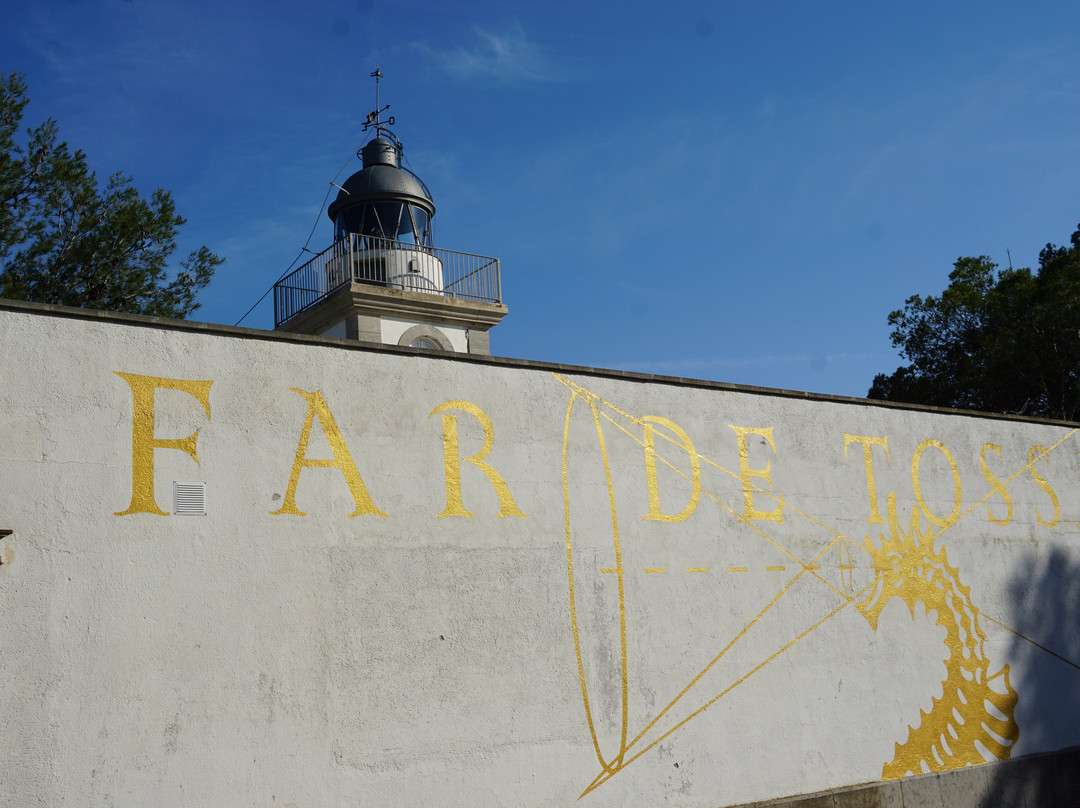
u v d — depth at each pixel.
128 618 6.21
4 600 5.86
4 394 6.10
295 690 6.68
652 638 8.48
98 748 5.97
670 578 8.73
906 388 29.27
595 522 8.41
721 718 8.70
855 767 9.45
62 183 16.92
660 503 8.86
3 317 6.21
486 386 8.10
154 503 6.46
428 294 19.11
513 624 7.75
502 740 7.48
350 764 6.79
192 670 6.35
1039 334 26.31
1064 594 11.82
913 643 10.25
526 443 8.20
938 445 11.15
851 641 9.78
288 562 6.85
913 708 10.04
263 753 6.48
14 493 6.01
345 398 7.36
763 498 9.56
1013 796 10.48
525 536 8.00
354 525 7.18
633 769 8.09
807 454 10.02
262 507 6.84
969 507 11.20
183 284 18.28
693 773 8.41
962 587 10.84
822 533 9.89
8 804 5.66
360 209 21.53
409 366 7.73
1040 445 12.15
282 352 7.16
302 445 7.09
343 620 6.98
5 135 16.33
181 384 6.71
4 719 5.74
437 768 7.13
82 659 6.02
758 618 9.19
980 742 10.48
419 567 7.40
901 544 10.48
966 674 10.58
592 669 8.08
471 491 7.81
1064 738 11.25
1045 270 27.22
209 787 6.26
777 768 8.92
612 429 8.73
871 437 10.60
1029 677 11.13
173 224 17.83
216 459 6.73
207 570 6.54
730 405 9.59
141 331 6.65
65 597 6.05
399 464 7.50
